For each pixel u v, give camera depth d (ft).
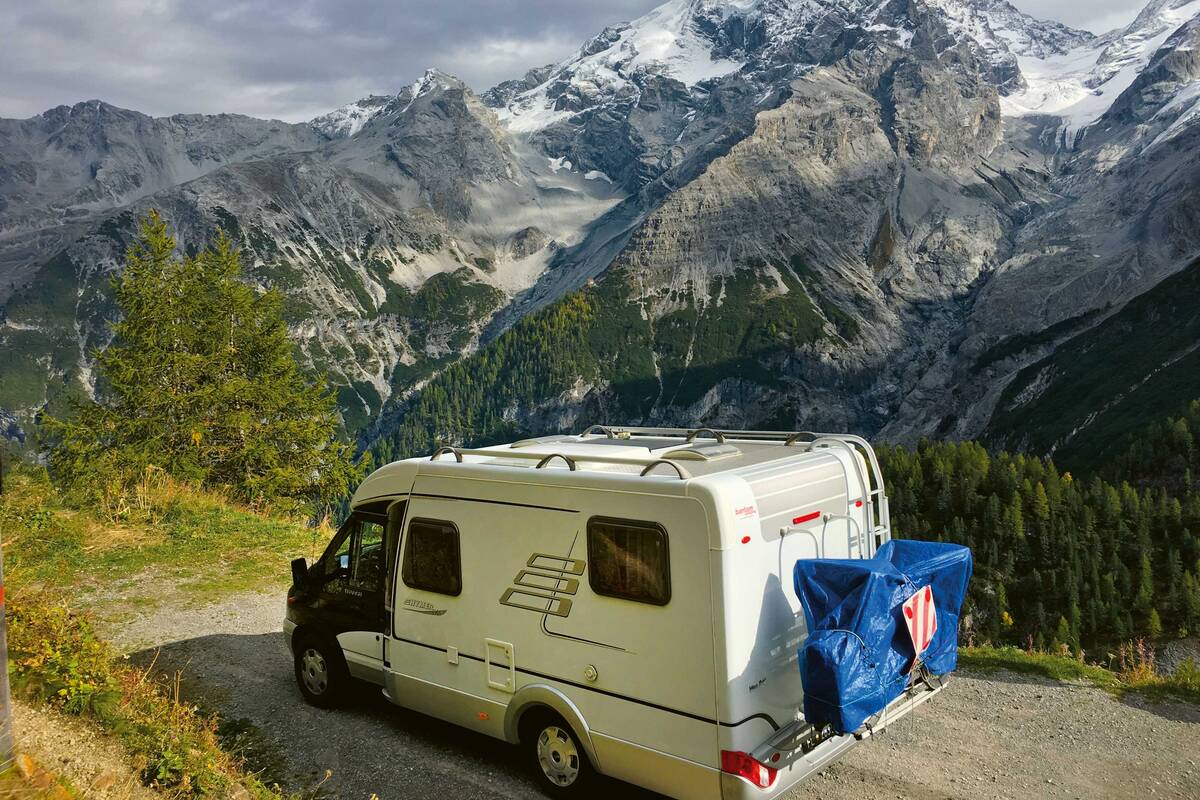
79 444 84.23
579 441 31.91
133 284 93.61
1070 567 349.41
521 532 25.70
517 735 26.40
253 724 31.27
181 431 87.61
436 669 28.32
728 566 21.36
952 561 24.41
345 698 32.73
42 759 21.11
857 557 26.63
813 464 25.48
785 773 21.99
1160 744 28.78
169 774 22.67
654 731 22.53
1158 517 389.80
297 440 96.94
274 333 101.35
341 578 31.99
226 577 50.49
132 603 45.37
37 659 26.05
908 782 26.63
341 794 26.12
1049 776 26.86
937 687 24.54
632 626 22.93
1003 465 425.28
